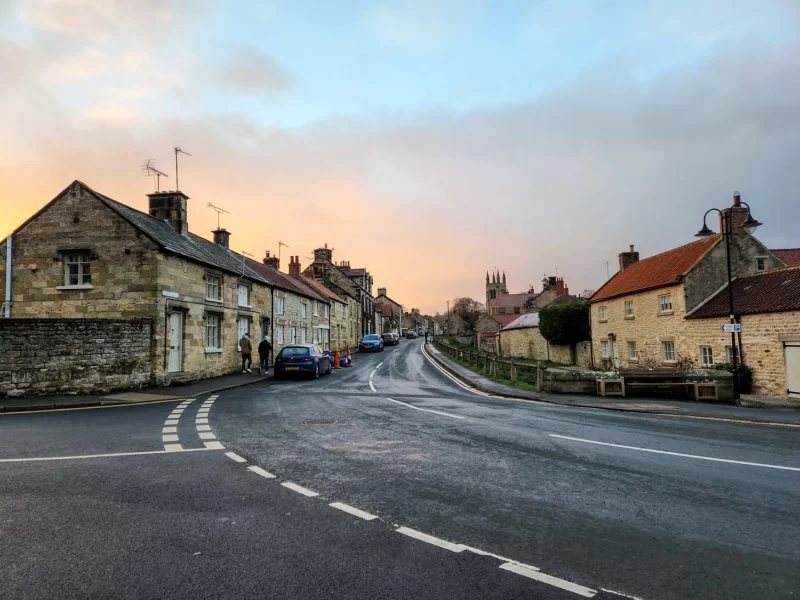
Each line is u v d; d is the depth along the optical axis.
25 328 14.55
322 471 6.86
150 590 3.66
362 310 69.12
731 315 16.36
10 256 18.31
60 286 17.98
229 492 5.93
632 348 28.34
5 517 5.09
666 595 3.65
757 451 8.32
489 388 18.64
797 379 17.08
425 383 21.28
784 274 20.08
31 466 7.05
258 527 4.87
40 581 3.79
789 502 5.68
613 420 11.73
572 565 4.11
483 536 4.69
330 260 61.97
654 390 17.05
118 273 17.78
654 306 25.64
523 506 5.52
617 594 3.65
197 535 4.67
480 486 6.21
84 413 12.23
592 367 34.00
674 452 8.18
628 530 4.86
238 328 24.56
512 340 54.97
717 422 11.79
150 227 19.45
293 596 3.59
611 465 7.29
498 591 3.68
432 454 7.88
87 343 15.62
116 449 8.15
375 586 3.74
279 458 7.57
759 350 18.66
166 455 7.74
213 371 21.69
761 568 4.07
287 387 19.00
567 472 6.89
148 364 17.34
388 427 10.30
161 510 5.32
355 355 43.78
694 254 24.86
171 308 18.44
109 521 5.00
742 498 5.82
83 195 18.17
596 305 33.38
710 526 4.97
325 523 4.98
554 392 17.44
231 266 24.48
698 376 16.80
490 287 127.81
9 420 11.16
